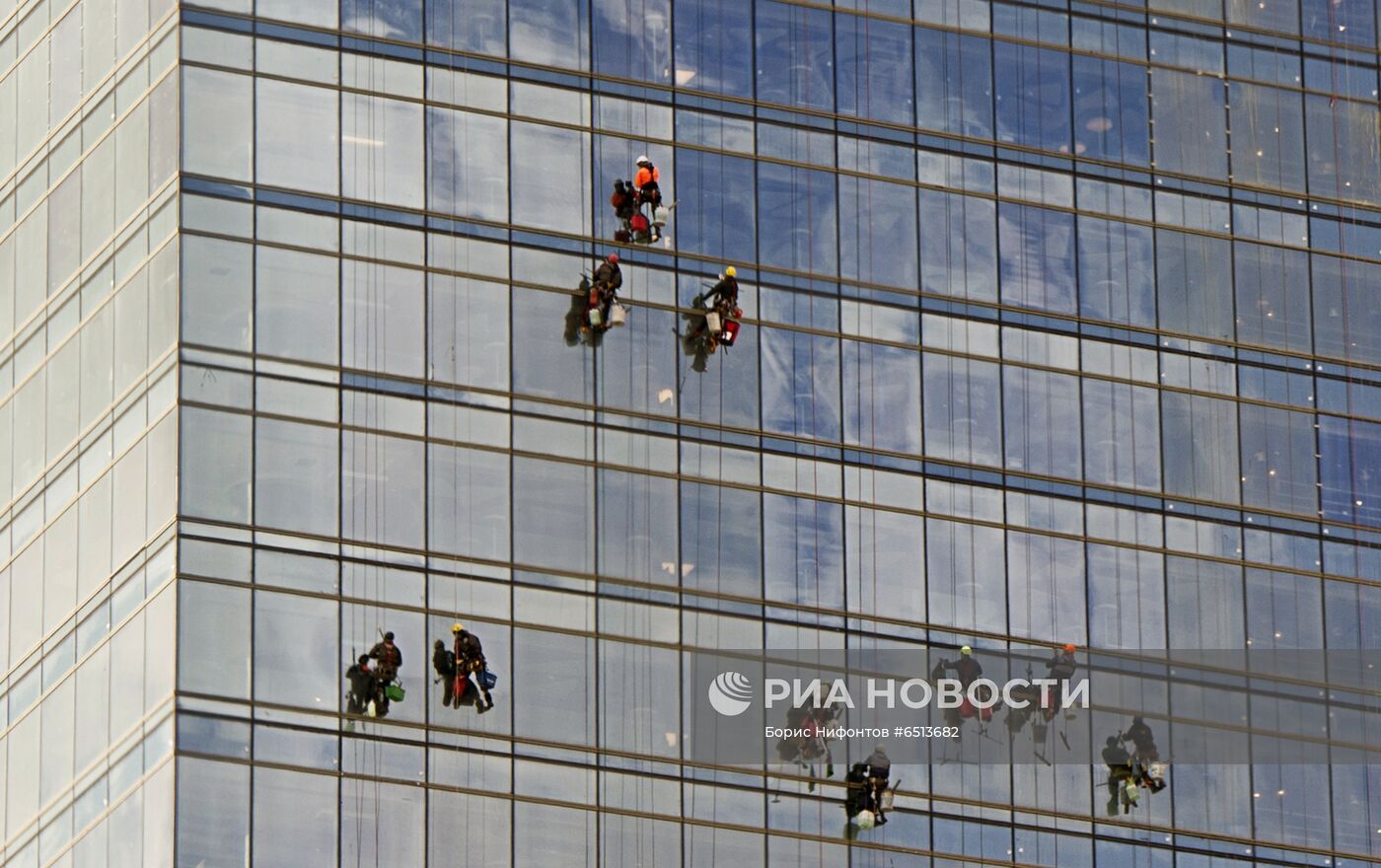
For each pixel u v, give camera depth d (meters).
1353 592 127.69
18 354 122.75
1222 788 124.19
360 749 114.19
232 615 113.81
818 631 120.38
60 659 117.94
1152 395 127.00
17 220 124.00
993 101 127.31
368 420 116.62
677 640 118.62
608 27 122.62
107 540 116.94
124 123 119.50
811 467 121.69
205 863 111.94
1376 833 125.56
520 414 118.44
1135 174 128.75
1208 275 128.88
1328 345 129.75
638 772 117.19
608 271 119.12
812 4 125.50
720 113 123.50
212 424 115.12
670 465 119.94
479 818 115.06
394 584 115.75
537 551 117.62
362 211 118.12
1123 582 124.88
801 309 123.00
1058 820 121.69
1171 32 130.50
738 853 117.69
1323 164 131.50
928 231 125.25
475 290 118.88
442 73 120.12
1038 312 126.06
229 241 116.56
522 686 116.56
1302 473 128.25
